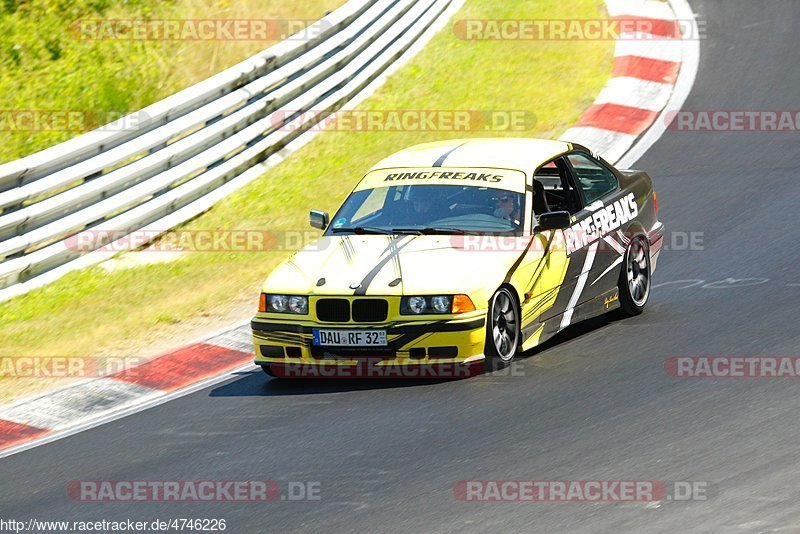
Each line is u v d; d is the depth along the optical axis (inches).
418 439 990.4
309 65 2174.0
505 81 2327.8
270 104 2092.8
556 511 818.8
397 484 898.7
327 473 940.0
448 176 1272.1
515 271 1166.3
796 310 1256.8
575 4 2709.2
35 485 1011.3
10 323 1534.2
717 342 1181.7
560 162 1295.5
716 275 1427.2
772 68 2278.5
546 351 1214.9
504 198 1227.2
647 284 1353.3
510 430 988.6
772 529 755.4
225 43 2723.9
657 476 863.1
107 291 1626.5
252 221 1860.2
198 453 1029.8
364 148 2116.1
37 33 2701.8
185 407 1170.0
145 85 2608.3
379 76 2412.6
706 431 943.7
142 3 2807.6
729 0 2723.9
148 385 1259.2
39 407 1227.2
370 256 1181.1
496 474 896.9
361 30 2319.1
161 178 1846.7
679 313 1301.7
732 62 2331.4
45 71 2620.6
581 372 1128.8
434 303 1117.7
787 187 1717.5
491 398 1074.1
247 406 1142.3
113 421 1160.8
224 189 1969.7
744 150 1913.1
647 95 2210.9
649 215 1379.2
